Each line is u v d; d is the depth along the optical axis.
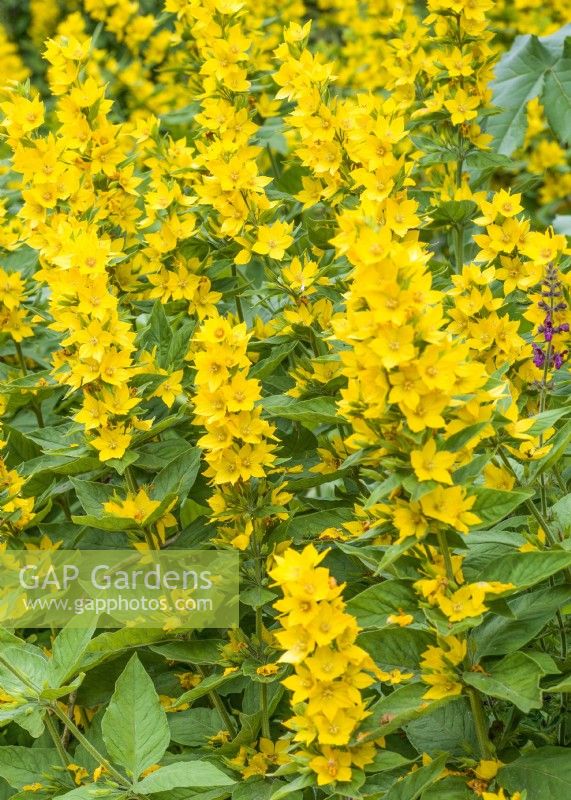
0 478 2.76
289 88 3.05
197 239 3.12
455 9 3.26
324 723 1.89
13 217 4.15
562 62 4.18
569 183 5.55
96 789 2.26
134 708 2.33
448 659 2.01
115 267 3.17
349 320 1.84
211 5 3.29
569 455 2.45
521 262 2.66
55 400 3.62
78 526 2.98
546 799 2.07
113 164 3.07
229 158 2.97
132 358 2.76
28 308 3.30
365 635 2.12
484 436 2.07
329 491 4.06
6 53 6.04
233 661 2.49
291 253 3.18
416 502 1.90
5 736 3.36
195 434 3.08
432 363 1.78
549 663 2.06
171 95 5.02
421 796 2.13
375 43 5.33
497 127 4.21
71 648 2.33
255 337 3.10
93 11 5.11
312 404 2.46
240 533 2.48
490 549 2.33
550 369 2.51
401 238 2.60
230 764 2.45
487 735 2.18
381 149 2.74
